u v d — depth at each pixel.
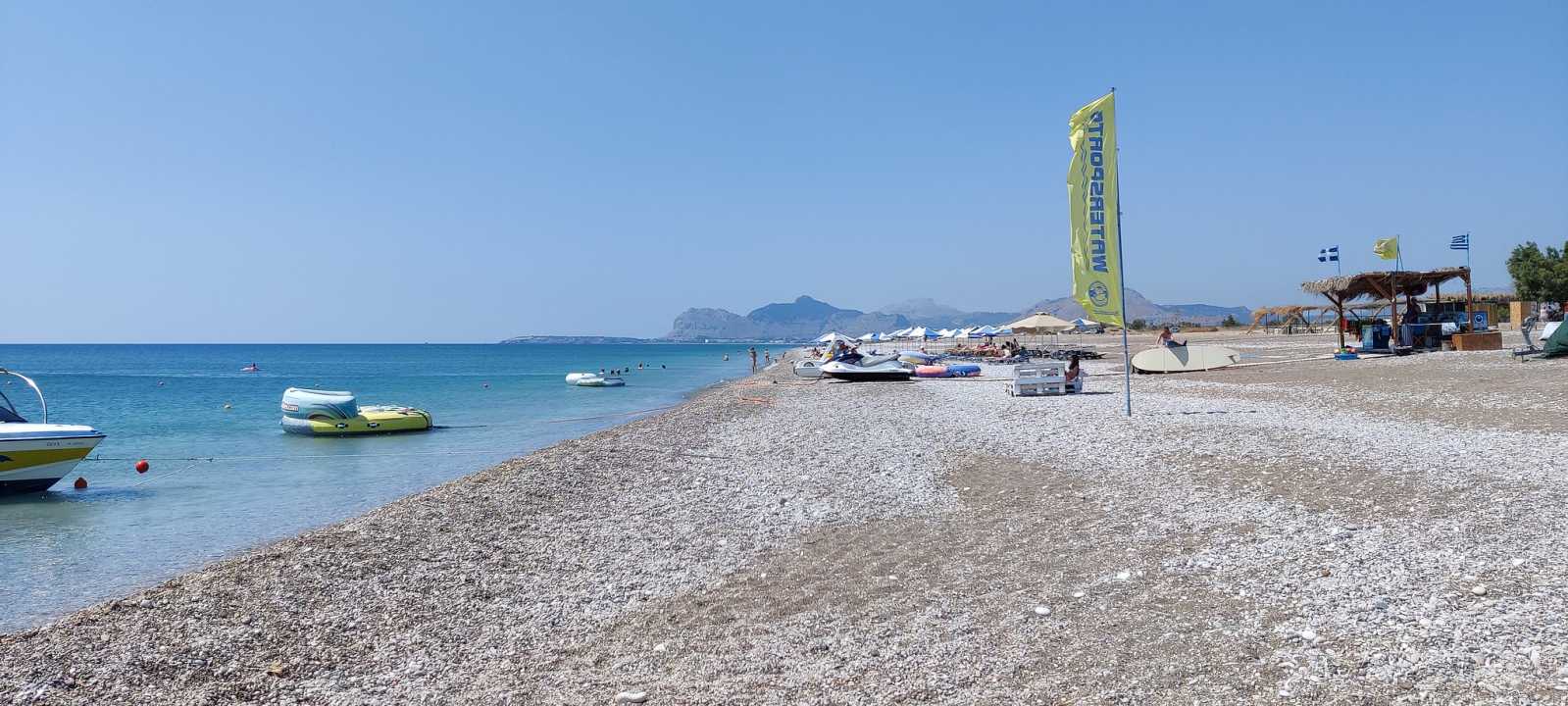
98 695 6.88
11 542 13.76
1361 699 5.17
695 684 6.48
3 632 9.18
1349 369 28.97
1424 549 8.10
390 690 6.80
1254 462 13.48
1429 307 36.81
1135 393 27.00
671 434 23.28
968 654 6.62
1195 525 9.93
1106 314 19.97
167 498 17.73
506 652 7.56
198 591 9.56
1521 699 4.95
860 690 6.13
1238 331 99.94
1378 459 12.91
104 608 9.09
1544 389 19.19
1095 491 12.39
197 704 6.67
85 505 17.03
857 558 9.88
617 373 85.06
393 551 11.12
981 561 9.31
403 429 31.05
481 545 11.39
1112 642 6.53
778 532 11.42
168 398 52.91
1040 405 24.98
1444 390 20.86
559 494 14.86
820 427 23.28
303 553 11.06
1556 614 6.13
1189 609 7.09
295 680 7.11
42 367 120.25
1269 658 5.91
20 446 17.88
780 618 7.96
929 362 51.41
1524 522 8.75
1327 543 8.62
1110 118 19.19
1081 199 19.45
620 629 8.02
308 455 24.67
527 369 107.19
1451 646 5.77
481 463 22.77
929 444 18.48
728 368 97.81
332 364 131.88
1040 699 5.69
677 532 11.76
